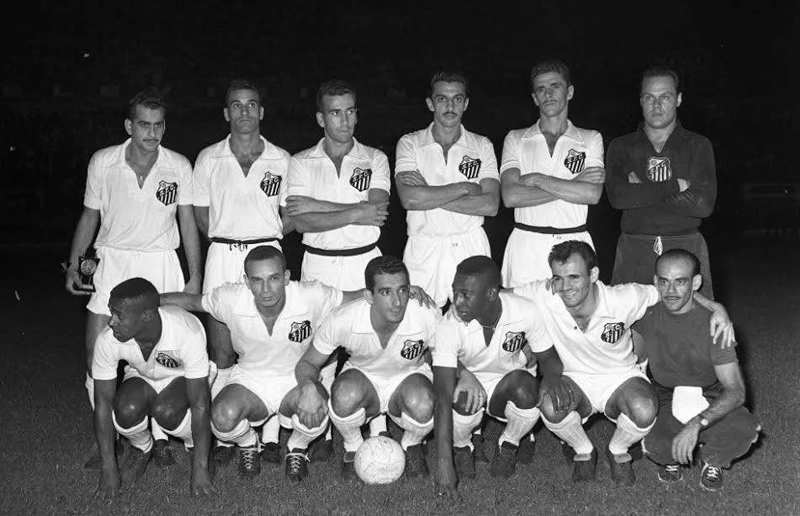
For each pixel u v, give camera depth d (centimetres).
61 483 501
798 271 1569
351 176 617
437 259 623
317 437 526
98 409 488
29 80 2964
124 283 476
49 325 1086
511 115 2981
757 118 3061
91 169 599
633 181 599
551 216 611
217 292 528
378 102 3041
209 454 538
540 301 514
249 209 614
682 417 496
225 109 618
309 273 625
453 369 498
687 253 490
